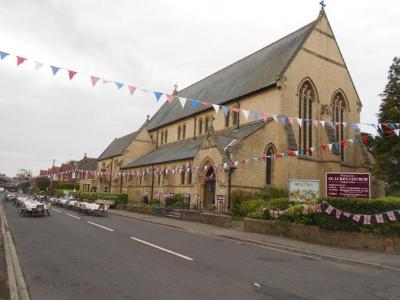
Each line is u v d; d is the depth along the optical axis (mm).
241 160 28922
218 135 32781
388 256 13531
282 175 30078
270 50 39688
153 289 7875
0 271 8914
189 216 27609
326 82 35531
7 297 6793
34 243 13984
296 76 32688
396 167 30031
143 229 20781
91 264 10383
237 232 20422
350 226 15578
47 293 7508
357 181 16172
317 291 8297
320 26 35812
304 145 32875
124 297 7270
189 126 45906
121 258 11336
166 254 12273
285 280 9211
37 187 96562
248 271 10078
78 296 7312
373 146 32562
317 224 16828
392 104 30641
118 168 58250
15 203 43000
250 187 29281
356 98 38281
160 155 46625
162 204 37062
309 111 34062
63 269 9711
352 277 10141
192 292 7715
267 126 30969
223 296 7488
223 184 28109
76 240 14992
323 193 32438
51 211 33469
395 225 14609
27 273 9234
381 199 15523
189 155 35969
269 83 32312
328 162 32594
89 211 32438
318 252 14242
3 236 15445
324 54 35781
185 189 36031
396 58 31562
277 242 16562
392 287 9117
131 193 50469
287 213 18625
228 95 38375
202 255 12430
